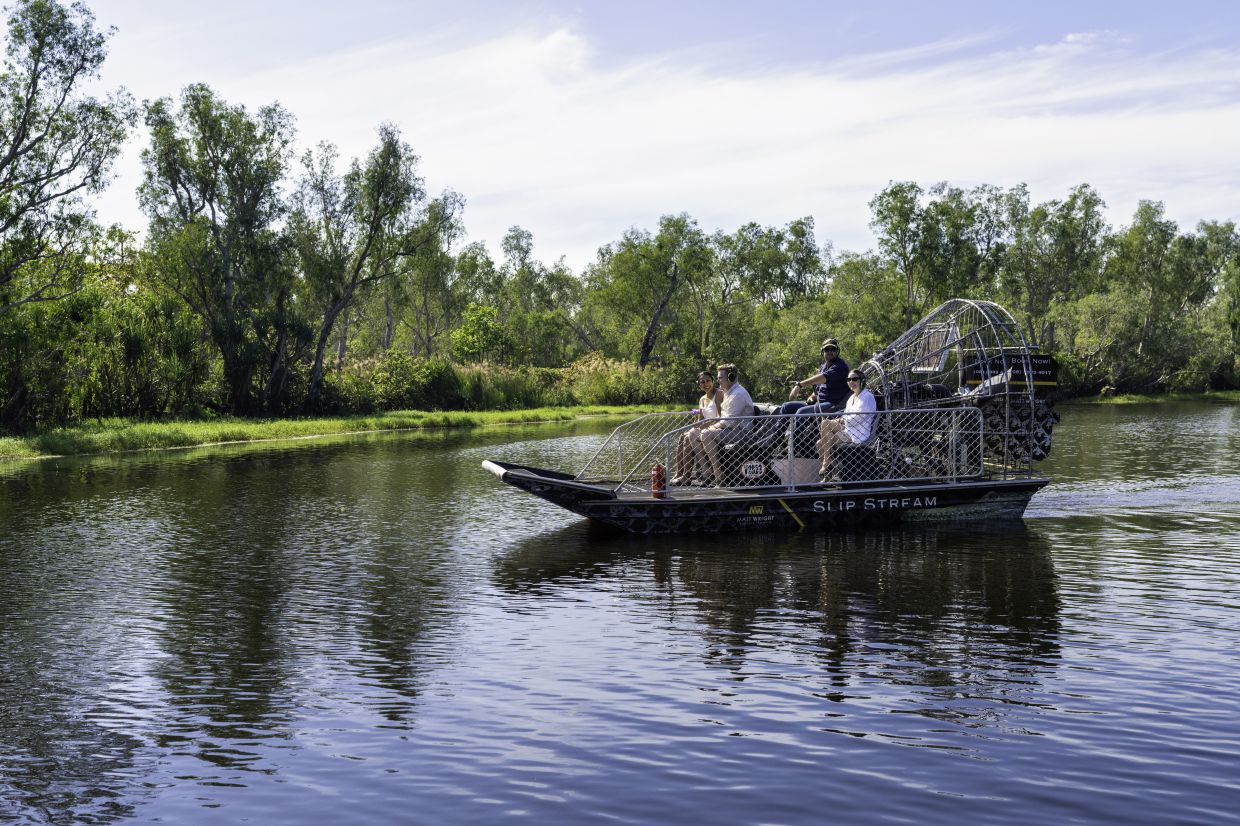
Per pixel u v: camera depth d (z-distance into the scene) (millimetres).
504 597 8852
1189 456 21000
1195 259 83125
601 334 77812
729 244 67062
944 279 68688
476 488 16953
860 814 4559
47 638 7660
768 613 8188
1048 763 5102
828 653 7031
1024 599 8609
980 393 12875
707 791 4816
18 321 28203
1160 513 13227
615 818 4551
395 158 41250
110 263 37938
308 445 26719
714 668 6715
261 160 39031
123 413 33156
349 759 5273
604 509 11727
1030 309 79375
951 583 9234
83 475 19062
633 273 62000
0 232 27984
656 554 10750
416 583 9453
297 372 39625
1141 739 5406
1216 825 4414
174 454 23906
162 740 5578
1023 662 6789
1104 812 4551
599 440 27859
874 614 8125
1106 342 66938
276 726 5770
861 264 78125
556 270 102625
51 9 27953
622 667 6762
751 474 12281
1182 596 8688
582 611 8320
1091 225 78812
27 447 23516
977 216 70125
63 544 11641
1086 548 10883
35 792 4926
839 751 5285
